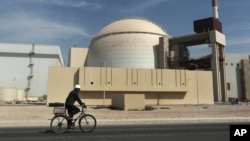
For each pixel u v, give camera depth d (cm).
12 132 1464
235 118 2364
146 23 10762
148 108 4678
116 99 4919
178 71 7162
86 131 1425
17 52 11325
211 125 1858
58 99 6359
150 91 6912
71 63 11256
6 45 11319
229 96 10612
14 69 11238
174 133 1394
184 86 7125
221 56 9406
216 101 8556
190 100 7212
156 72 7019
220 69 9369
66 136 1274
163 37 9706
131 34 9981
